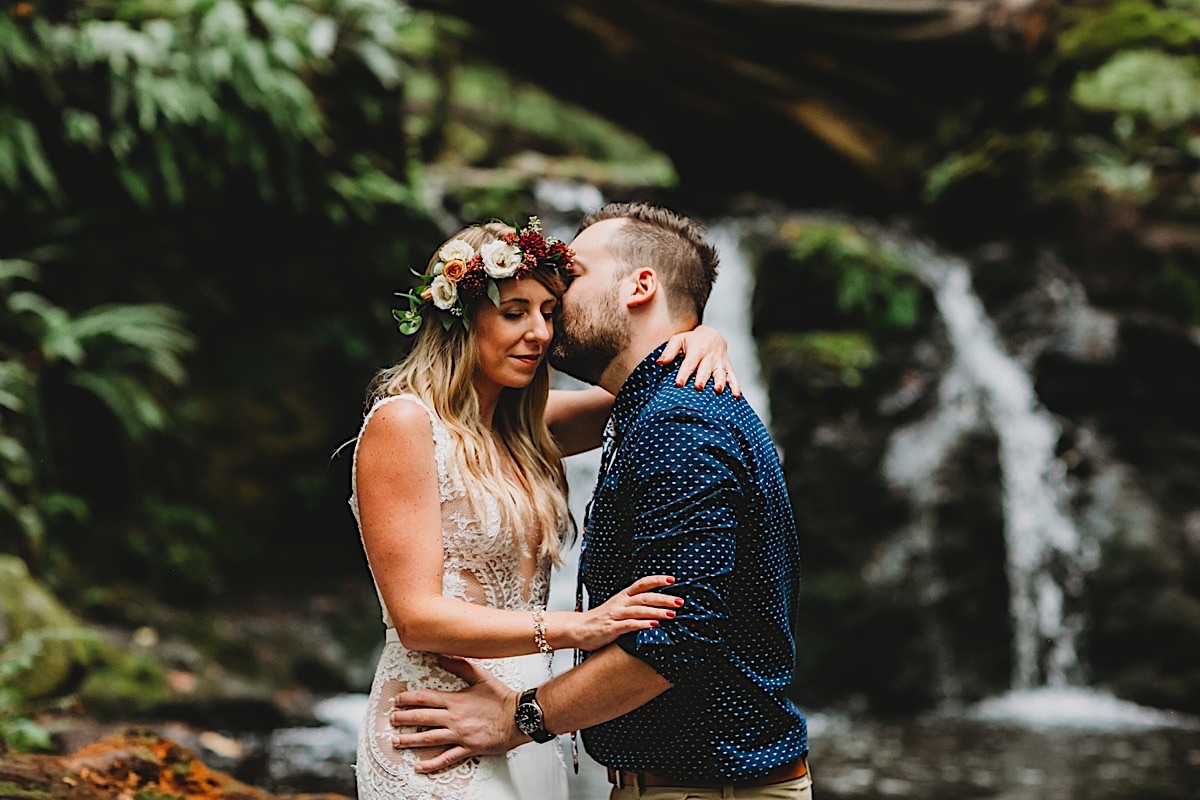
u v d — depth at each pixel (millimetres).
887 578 8570
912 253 10289
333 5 9367
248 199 8906
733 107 10773
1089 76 11055
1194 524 8953
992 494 9016
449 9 10383
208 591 8188
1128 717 8117
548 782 2543
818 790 5957
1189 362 9398
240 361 8859
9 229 8070
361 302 9367
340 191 9062
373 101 9477
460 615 2309
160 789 3250
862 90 10633
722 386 2365
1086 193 10281
